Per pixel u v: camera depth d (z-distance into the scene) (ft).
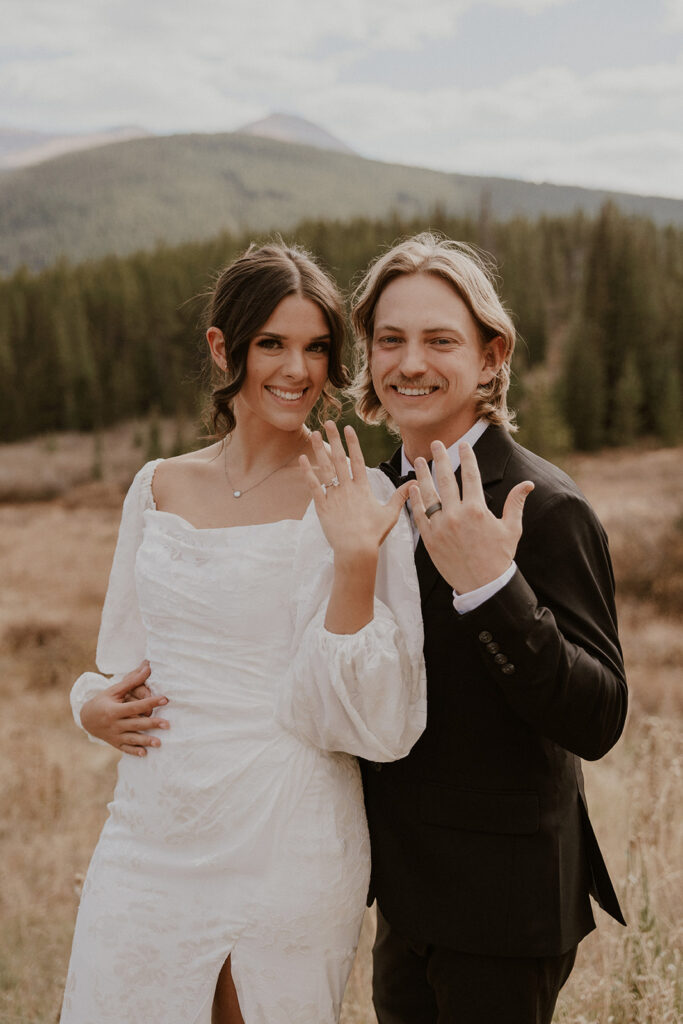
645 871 8.71
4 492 179.32
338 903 6.07
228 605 6.34
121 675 7.59
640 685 27.81
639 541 48.01
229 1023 6.24
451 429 6.37
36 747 23.63
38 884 13.97
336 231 281.13
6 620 53.36
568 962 6.14
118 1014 6.14
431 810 5.87
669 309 218.59
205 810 6.16
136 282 284.61
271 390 6.75
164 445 214.69
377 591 6.07
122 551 7.45
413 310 6.09
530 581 5.60
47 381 246.68
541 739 5.77
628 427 176.86
